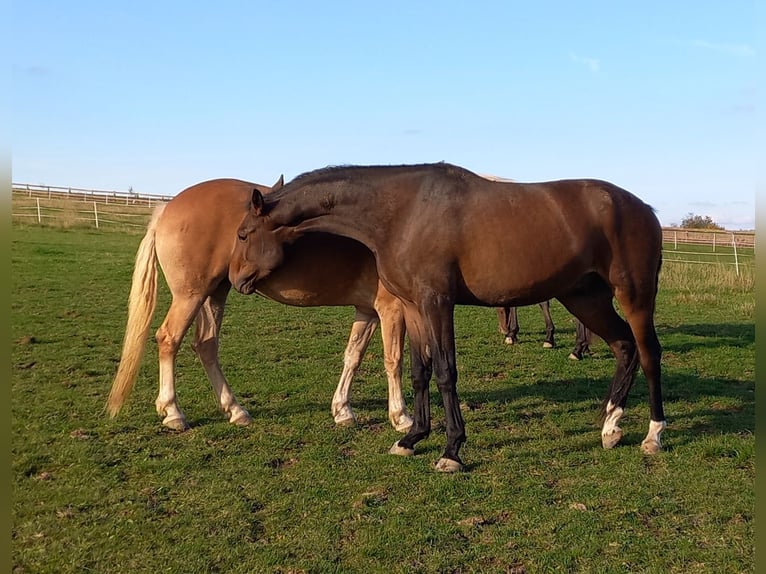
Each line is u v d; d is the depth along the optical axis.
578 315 5.35
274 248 5.02
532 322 12.09
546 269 4.64
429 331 4.64
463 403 6.44
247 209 5.36
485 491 4.24
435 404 6.39
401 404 5.66
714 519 3.82
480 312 13.00
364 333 5.83
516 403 6.47
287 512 3.93
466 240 4.55
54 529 3.65
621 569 3.26
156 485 4.30
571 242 4.64
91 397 6.36
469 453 4.99
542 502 4.07
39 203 30.89
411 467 4.67
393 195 4.69
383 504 4.05
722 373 7.80
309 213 4.89
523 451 5.02
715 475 4.48
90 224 27.97
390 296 5.50
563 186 4.82
